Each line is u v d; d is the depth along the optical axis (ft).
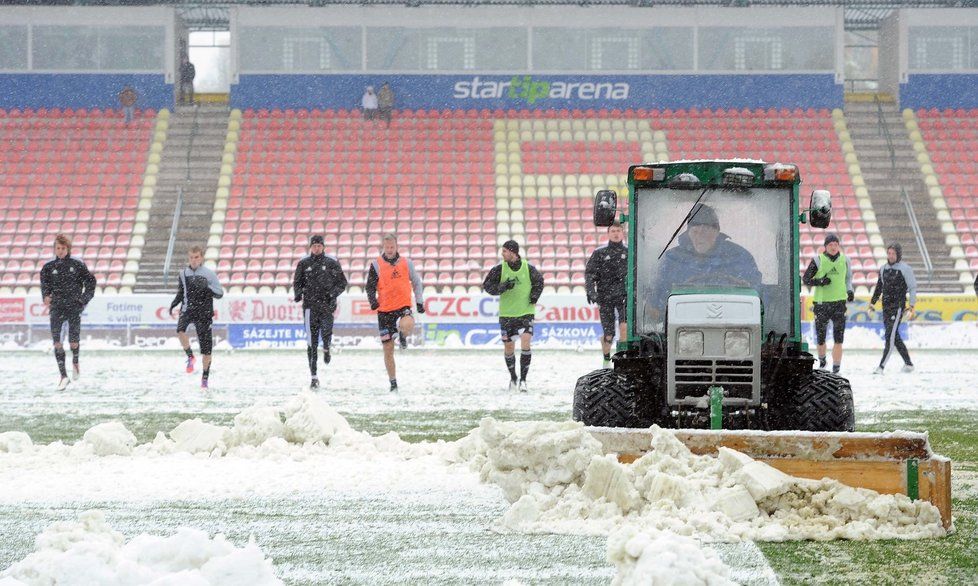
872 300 86.84
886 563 24.64
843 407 38.32
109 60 179.63
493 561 25.22
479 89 180.65
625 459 31.40
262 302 129.39
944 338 131.95
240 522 30.01
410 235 157.79
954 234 158.71
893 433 29.27
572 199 165.07
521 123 177.78
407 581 23.53
